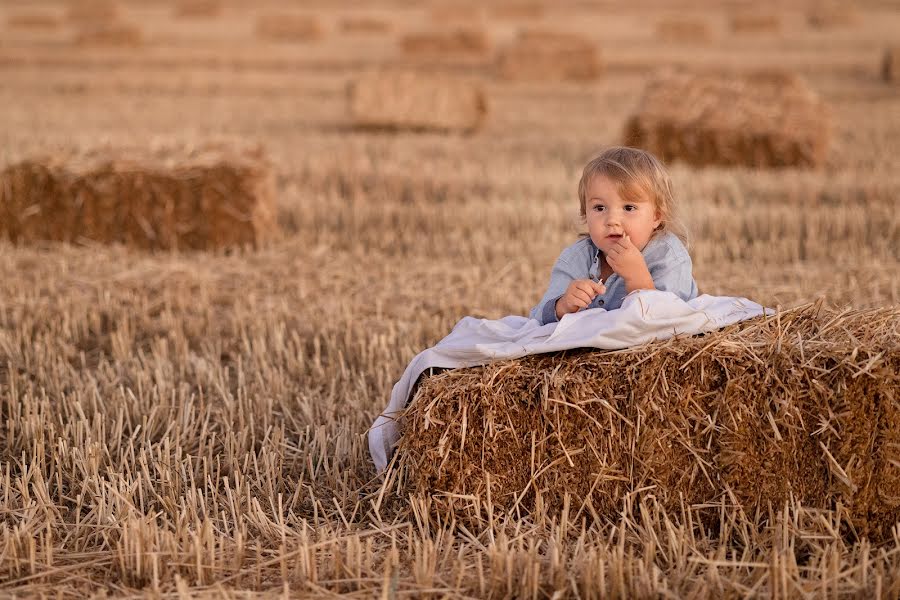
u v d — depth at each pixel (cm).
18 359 658
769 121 1345
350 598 391
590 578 388
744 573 408
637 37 3391
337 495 484
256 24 3375
